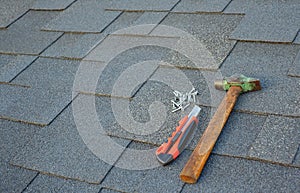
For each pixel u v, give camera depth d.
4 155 2.59
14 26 3.65
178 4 3.33
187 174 2.13
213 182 2.12
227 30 2.95
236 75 2.51
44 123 2.69
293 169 2.06
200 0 3.30
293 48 2.66
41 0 3.87
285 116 2.30
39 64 3.18
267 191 2.02
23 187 2.38
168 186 2.16
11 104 2.91
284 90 2.43
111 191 2.22
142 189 2.18
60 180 2.35
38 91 2.95
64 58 3.16
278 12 2.94
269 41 2.74
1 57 3.36
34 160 2.50
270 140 2.21
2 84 3.10
